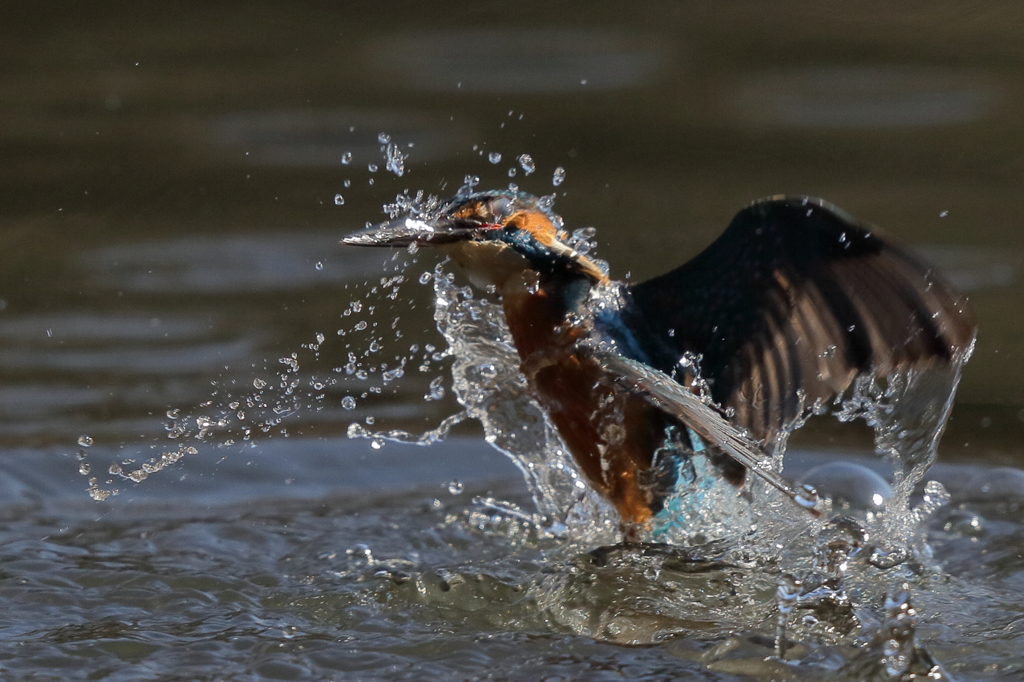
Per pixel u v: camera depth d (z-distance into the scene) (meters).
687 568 8.34
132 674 7.03
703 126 20.81
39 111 22.80
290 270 16.09
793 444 11.62
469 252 8.91
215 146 20.73
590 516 9.38
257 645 7.43
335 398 12.73
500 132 20.80
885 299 8.48
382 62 24.55
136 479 9.95
